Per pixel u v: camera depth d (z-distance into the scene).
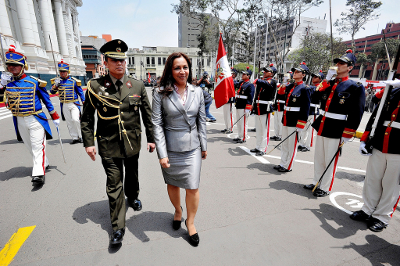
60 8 31.11
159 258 2.25
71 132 6.29
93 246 2.41
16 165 4.73
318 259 2.26
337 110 3.31
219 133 7.92
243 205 3.22
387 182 2.68
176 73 2.26
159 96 2.36
